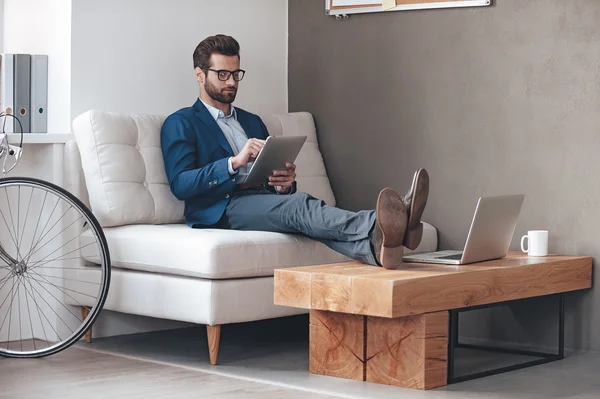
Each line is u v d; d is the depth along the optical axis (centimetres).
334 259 382
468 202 422
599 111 384
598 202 385
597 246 385
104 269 364
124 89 429
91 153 388
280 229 371
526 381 324
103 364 352
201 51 414
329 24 471
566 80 392
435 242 429
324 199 462
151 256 363
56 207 399
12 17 450
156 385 314
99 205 385
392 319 314
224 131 419
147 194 397
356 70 461
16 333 405
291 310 370
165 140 401
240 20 474
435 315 311
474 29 417
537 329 401
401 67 443
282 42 488
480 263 352
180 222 414
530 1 401
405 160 443
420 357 308
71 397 295
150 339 410
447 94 427
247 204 380
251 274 353
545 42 397
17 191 405
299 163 458
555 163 396
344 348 327
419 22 436
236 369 343
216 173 383
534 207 402
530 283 351
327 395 299
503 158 410
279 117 461
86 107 416
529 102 402
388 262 321
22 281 404
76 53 411
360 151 461
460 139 423
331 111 472
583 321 390
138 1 433
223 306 344
